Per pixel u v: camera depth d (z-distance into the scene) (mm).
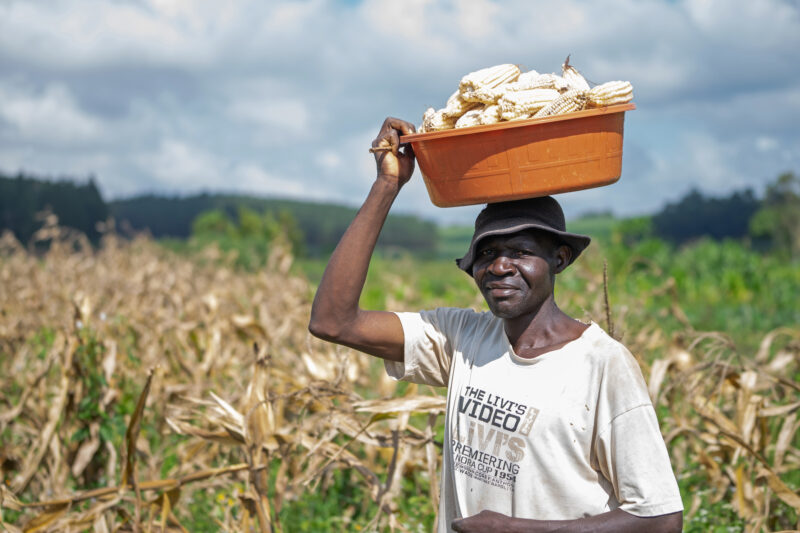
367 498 4961
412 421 6258
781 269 24984
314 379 5031
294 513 5020
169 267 13992
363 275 2512
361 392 6910
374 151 2516
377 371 7473
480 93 2334
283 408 4738
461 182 2338
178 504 4914
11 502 3930
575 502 2137
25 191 53906
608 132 2307
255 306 10000
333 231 100000
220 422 4098
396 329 2596
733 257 24438
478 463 2268
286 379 5270
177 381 6816
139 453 5340
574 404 2166
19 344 8516
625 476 2080
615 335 3504
